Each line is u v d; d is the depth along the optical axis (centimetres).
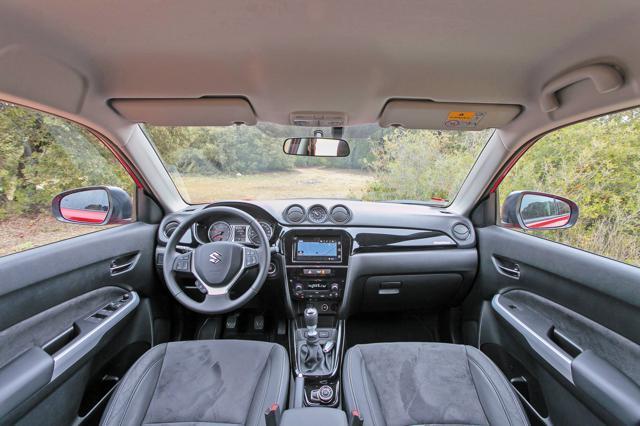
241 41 118
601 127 160
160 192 230
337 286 232
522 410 131
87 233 181
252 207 231
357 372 155
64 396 143
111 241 187
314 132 211
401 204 248
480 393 142
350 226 231
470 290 238
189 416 133
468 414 133
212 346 169
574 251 161
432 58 128
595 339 146
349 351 171
